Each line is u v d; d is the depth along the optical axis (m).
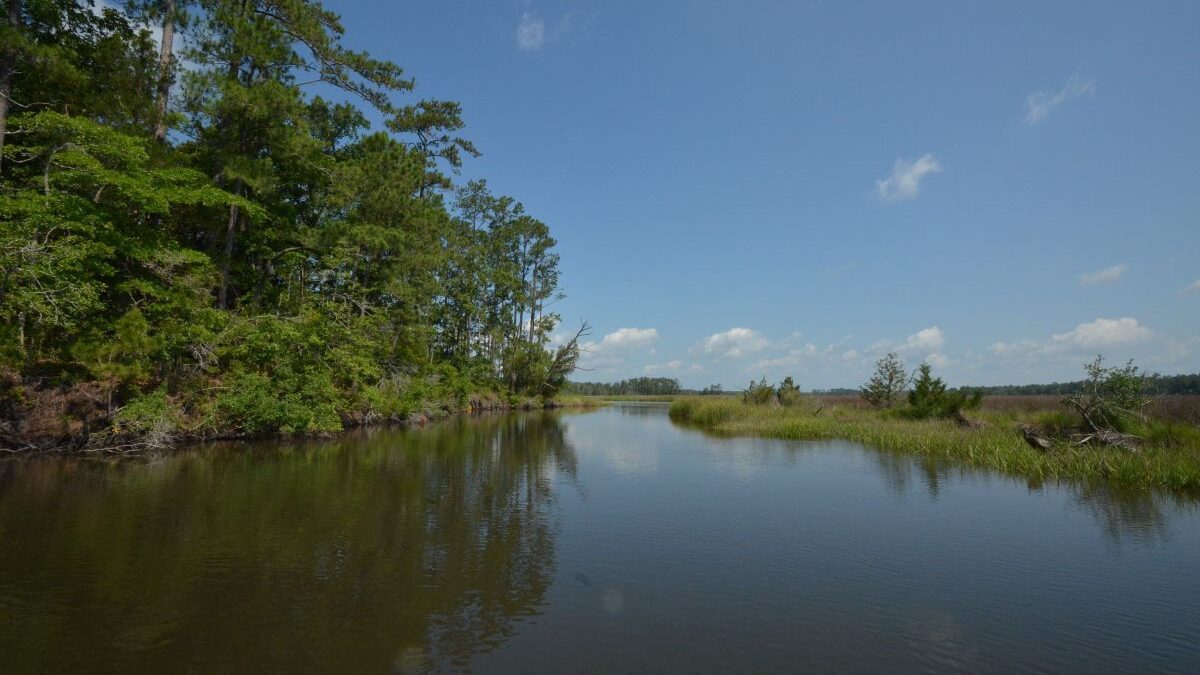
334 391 19.59
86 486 9.94
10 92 14.92
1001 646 4.55
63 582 5.60
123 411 13.85
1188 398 23.55
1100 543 7.45
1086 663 4.28
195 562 6.27
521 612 5.09
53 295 12.63
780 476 12.62
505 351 48.41
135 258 15.41
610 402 84.38
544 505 9.46
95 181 14.11
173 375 15.69
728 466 14.12
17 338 12.84
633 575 6.13
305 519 8.18
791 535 7.76
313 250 25.14
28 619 4.76
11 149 14.16
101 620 4.77
